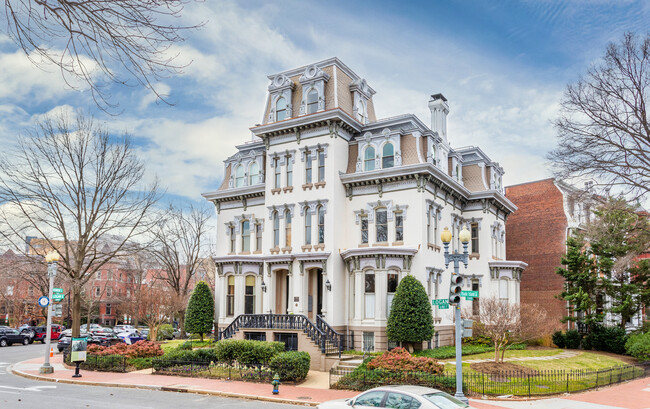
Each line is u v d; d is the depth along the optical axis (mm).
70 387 23141
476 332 34688
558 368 26438
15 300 65188
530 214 45875
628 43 21047
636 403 19406
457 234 37031
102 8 6352
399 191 31812
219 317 36156
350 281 31734
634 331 38031
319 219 33000
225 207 39562
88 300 64750
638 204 23172
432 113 39375
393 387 13328
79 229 31750
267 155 35656
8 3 6133
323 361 26516
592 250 39062
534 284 44500
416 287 28609
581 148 22047
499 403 18719
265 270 34531
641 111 21094
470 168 39406
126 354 29141
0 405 17875
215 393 21141
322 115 32562
